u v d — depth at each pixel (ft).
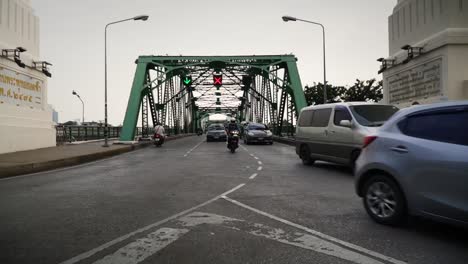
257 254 13.37
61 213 19.85
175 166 44.55
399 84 55.47
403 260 12.66
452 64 43.39
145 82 107.86
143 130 109.29
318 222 17.74
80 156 51.44
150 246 14.29
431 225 16.93
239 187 28.50
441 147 14.80
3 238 15.39
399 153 16.39
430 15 47.98
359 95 108.27
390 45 60.08
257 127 98.07
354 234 15.71
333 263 12.50
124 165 46.91
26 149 61.62
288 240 14.97
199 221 18.06
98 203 22.53
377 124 34.37
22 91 60.90
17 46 60.18
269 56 110.32
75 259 12.94
